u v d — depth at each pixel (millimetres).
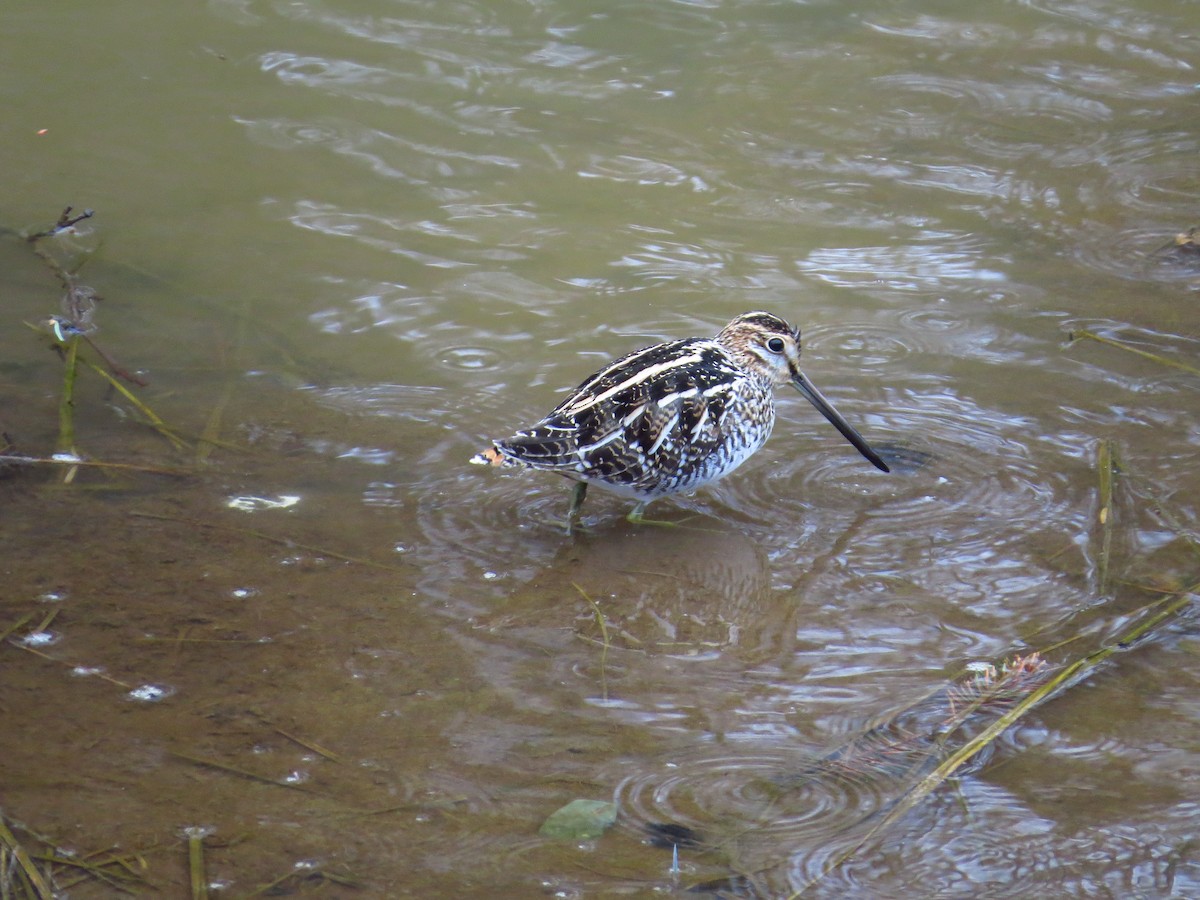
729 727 8359
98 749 7828
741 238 14688
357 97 17281
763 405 11023
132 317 13031
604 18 19609
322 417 11727
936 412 11969
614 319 13234
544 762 7969
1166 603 9508
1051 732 8305
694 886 7043
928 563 10109
